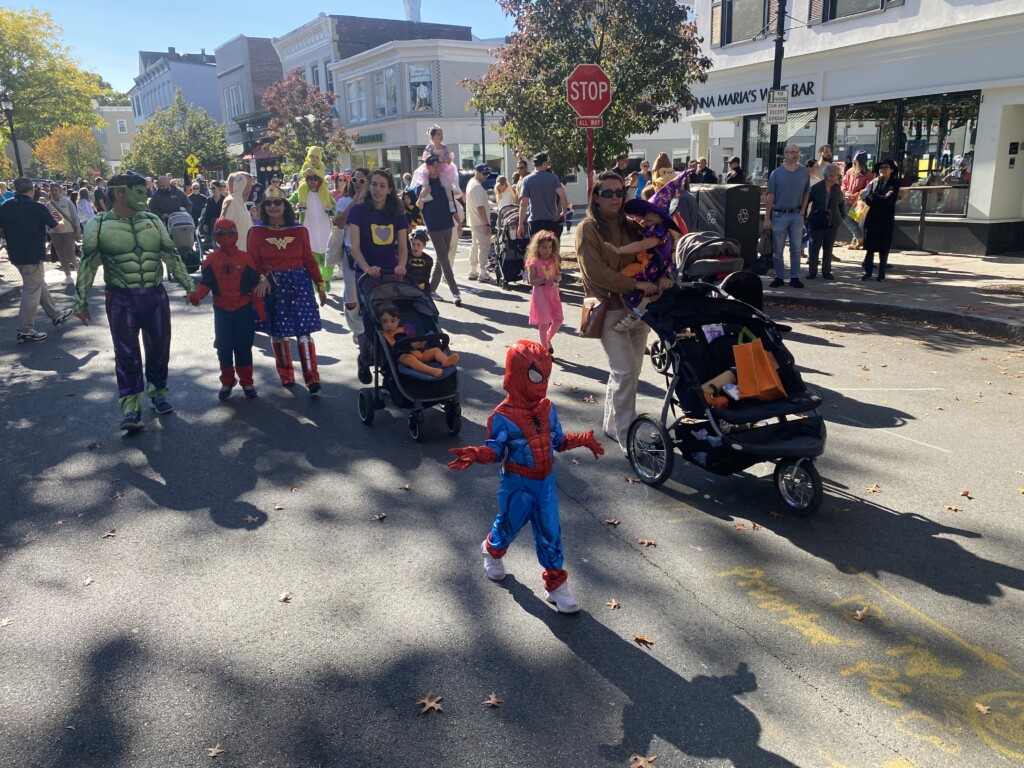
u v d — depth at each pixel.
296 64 48.38
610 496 5.48
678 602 4.17
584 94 11.00
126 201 6.80
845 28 17.31
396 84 38.72
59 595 4.33
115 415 7.44
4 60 46.66
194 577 4.50
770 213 12.23
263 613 4.12
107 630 3.99
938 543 4.71
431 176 11.87
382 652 3.78
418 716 3.33
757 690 3.46
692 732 3.21
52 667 3.70
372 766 3.06
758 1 19.59
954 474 5.66
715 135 27.19
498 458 3.92
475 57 39.09
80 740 3.22
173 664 3.71
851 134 18.12
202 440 6.73
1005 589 4.20
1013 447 6.11
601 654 3.74
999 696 3.40
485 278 15.07
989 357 8.56
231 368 7.82
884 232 12.48
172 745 3.19
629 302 5.80
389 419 7.24
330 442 6.65
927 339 9.41
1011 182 15.17
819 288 12.21
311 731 3.25
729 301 5.62
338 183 12.80
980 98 15.03
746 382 5.26
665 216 5.75
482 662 3.69
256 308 7.66
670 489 5.59
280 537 4.96
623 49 14.11
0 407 7.75
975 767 3.01
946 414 6.86
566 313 11.73
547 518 4.04
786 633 3.88
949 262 14.63
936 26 15.30
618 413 6.20
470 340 10.06
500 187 15.62
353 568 4.57
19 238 10.33
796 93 19.12
